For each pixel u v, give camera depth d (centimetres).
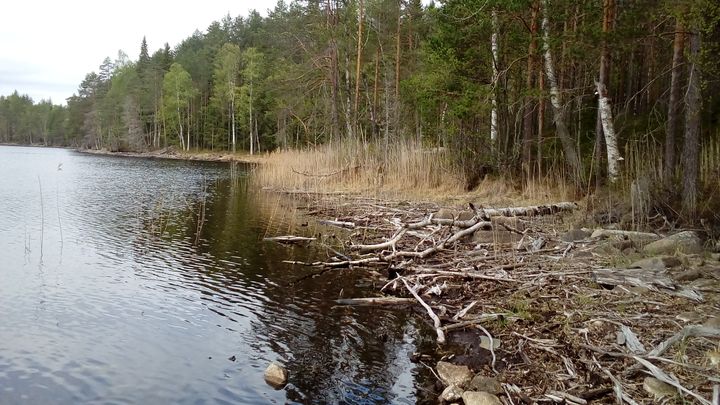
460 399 489
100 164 4234
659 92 1936
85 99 8744
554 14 1587
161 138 7050
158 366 571
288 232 1333
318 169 2350
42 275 904
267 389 523
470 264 899
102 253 1080
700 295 618
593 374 491
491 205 1484
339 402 499
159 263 1008
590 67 1808
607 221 1130
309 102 3303
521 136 2016
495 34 1678
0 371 548
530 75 1716
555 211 1326
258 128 5962
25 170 3228
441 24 1720
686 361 467
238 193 2227
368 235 1246
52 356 588
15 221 1412
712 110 1580
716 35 1139
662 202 1086
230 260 1041
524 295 713
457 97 1781
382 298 782
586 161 1612
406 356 598
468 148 1859
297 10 3256
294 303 782
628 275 716
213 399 503
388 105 2661
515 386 495
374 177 2052
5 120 11094
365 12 2978
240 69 6016
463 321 673
